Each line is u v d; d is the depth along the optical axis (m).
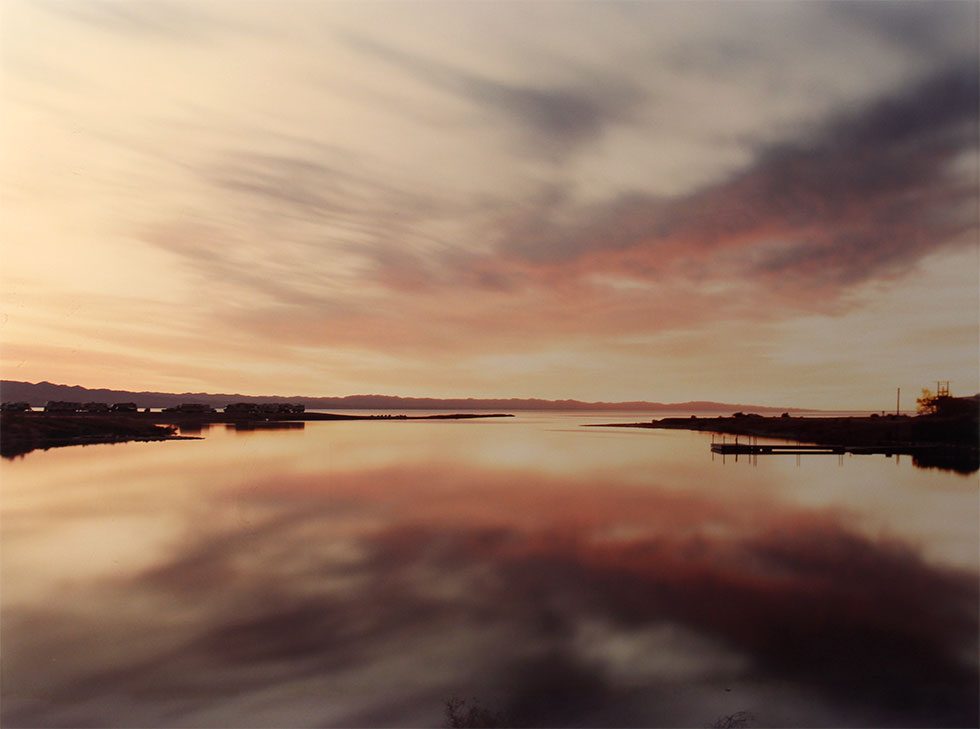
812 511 36.25
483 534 30.55
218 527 32.06
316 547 28.08
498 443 86.44
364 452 71.12
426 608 20.41
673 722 13.49
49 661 17.03
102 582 23.16
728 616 19.84
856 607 20.59
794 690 15.33
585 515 35.16
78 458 61.34
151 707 14.60
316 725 14.07
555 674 16.28
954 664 16.42
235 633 18.59
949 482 46.78
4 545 28.44
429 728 13.35
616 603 20.84
